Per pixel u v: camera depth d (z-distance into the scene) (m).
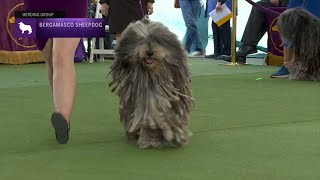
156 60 3.98
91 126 5.20
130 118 4.24
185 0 14.61
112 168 3.73
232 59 12.06
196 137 4.70
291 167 3.73
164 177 3.51
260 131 4.95
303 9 9.05
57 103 4.52
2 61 12.09
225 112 5.95
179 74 4.15
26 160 3.96
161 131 4.25
